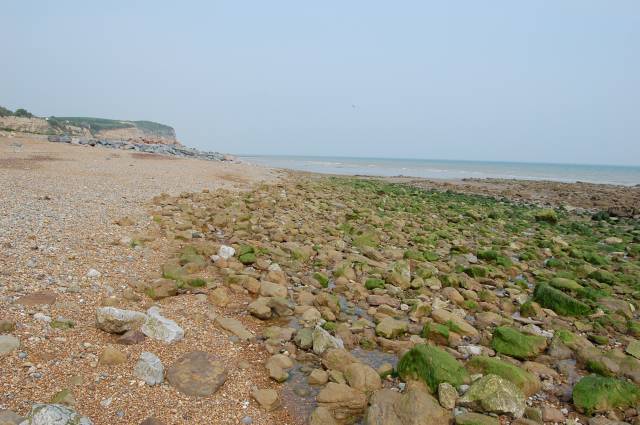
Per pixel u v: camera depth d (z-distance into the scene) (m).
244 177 29.58
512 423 5.34
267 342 6.93
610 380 6.15
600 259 14.40
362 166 93.69
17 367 5.19
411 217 19.91
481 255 13.41
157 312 7.21
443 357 6.24
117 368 5.56
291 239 13.30
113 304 7.17
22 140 35.41
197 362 5.93
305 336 7.04
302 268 10.85
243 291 8.86
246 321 7.74
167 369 5.72
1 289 6.83
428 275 11.03
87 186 17.42
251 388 5.75
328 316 8.19
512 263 12.91
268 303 8.11
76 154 30.16
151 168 27.12
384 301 9.27
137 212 13.61
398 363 6.48
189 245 10.94
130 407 4.96
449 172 77.94
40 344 5.70
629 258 15.49
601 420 5.57
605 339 8.23
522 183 46.75
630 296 11.05
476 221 20.77
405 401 5.27
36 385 4.99
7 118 83.19
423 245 14.45
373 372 6.12
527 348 7.37
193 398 5.32
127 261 9.31
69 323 6.29
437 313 8.42
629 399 5.93
